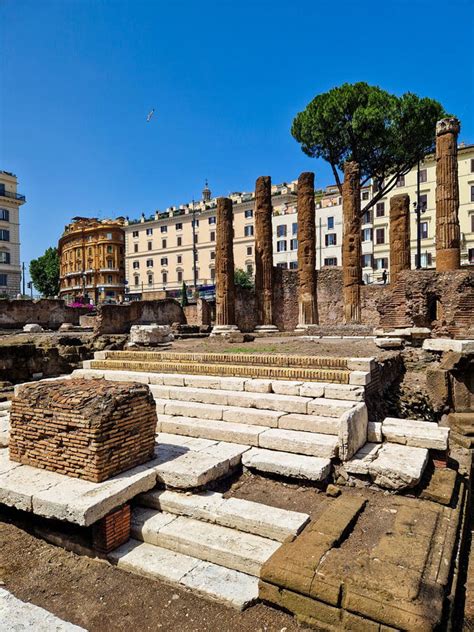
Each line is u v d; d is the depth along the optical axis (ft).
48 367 54.54
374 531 15.57
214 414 24.85
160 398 28.68
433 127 97.04
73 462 17.40
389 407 32.04
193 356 34.76
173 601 13.43
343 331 68.64
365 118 93.61
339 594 11.98
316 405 23.27
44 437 18.34
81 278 303.68
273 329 81.61
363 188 186.09
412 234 170.40
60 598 13.79
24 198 220.23
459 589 14.08
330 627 11.91
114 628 12.49
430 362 39.29
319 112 100.63
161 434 23.89
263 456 20.20
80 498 15.43
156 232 270.67
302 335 72.08
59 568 15.38
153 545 15.93
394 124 95.86
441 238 63.05
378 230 181.88
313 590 12.23
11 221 216.33
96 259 295.07
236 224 240.32
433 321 54.60
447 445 21.13
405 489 18.42
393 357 36.22
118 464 17.78
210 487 18.81
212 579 13.89
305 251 79.97
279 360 30.76
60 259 314.76
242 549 14.64
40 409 18.44
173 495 17.76
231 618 12.66
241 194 256.11
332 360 28.73
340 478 19.58
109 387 19.20
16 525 18.11
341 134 102.27
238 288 96.27
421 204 163.02
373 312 88.53
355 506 16.99
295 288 97.81
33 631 11.56
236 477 20.07
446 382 35.42
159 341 53.26
